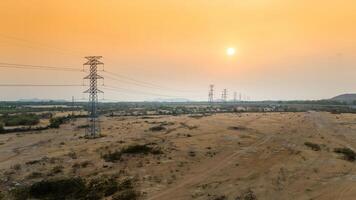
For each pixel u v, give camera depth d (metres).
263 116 152.38
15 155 61.84
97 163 53.22
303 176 47.66
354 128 106.38
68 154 60.47
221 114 169.50
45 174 46.91
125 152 60.03
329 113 176.88
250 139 79.44
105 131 95.19
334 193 40.59
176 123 113.75
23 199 37.75
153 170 49.38
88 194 38.94
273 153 63.34
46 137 85.88
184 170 49.97
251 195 39.00
